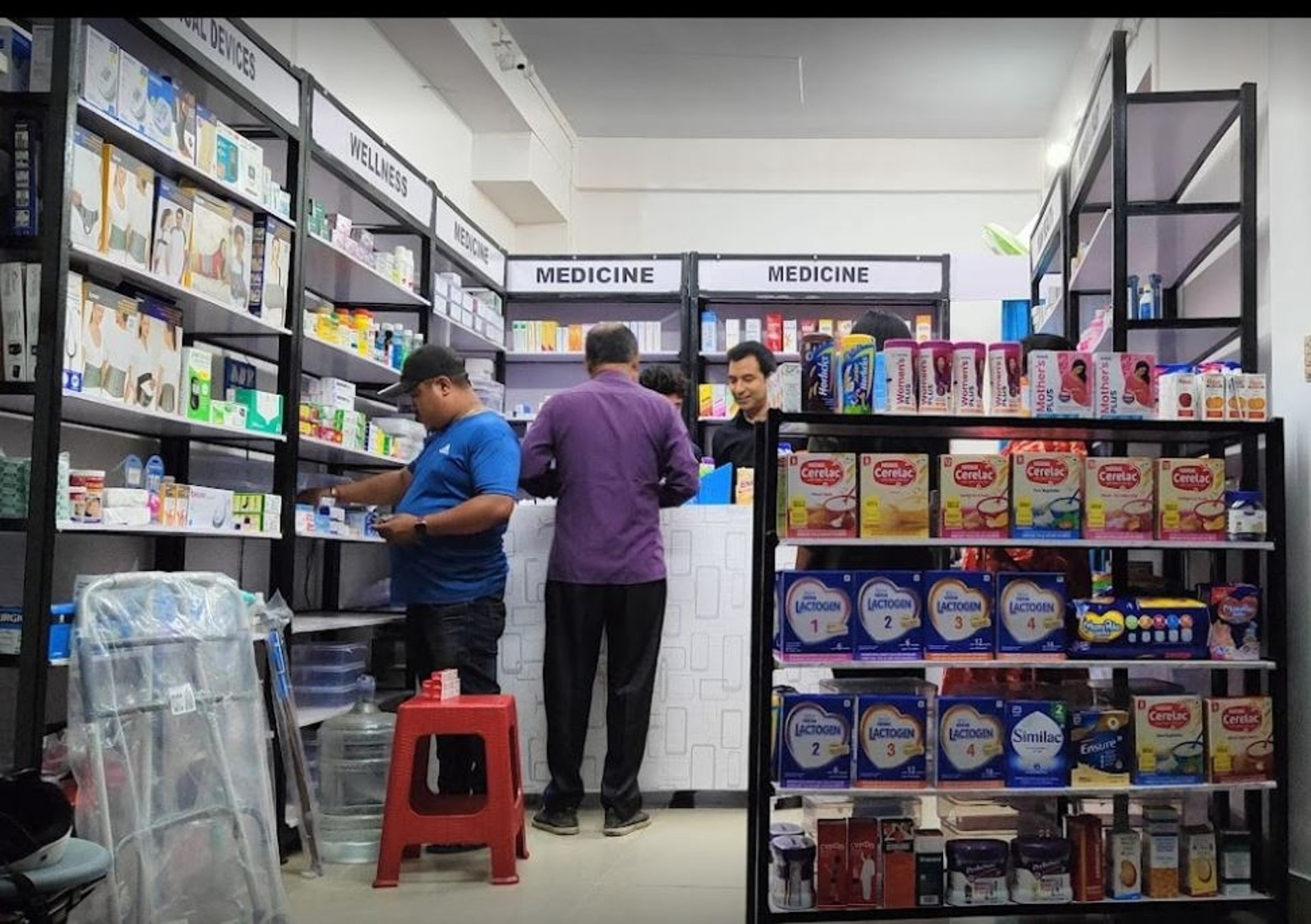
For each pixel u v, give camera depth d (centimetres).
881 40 739
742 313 784
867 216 905
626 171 913
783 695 288
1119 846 284
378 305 533
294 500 382
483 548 377
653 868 344
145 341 304
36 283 262
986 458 287
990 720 281
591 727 434
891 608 281
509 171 778
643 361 773
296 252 387
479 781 388
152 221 304
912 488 283
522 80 752
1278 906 281
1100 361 290
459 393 387
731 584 431
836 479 283
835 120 876
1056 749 282
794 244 906
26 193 265
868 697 280
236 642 289
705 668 428
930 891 279
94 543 357
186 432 362
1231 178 397
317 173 440
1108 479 288
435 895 315
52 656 260
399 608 503
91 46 275
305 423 404
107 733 249
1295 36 326
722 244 909
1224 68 421
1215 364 346
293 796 359
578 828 396
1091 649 284
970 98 834
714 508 433
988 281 729
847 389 286
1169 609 287
